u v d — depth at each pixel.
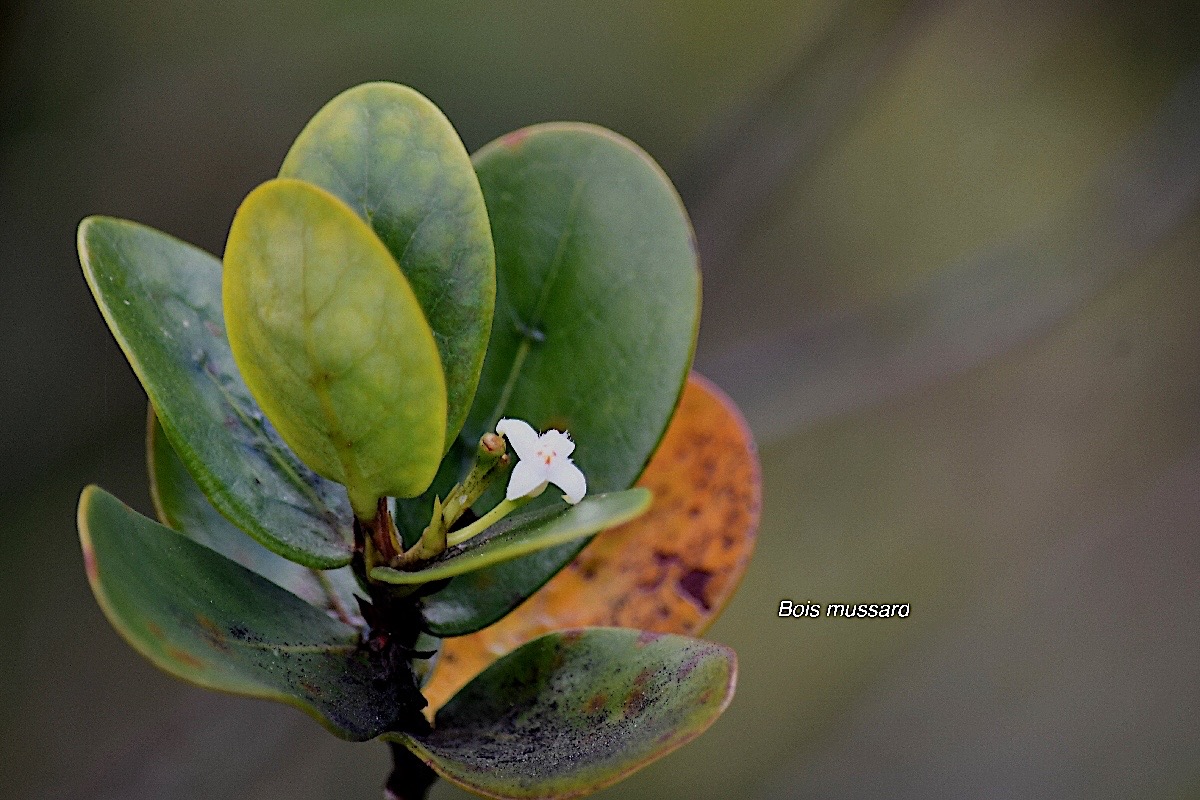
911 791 0.71
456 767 0.34
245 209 0.33
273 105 0.69
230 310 0.33
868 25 0.56
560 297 0.36
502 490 0.36
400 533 0.36
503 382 0.36
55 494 0.65
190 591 0.34
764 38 0.72
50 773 0.64
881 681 0.74
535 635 0.38
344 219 0.33
